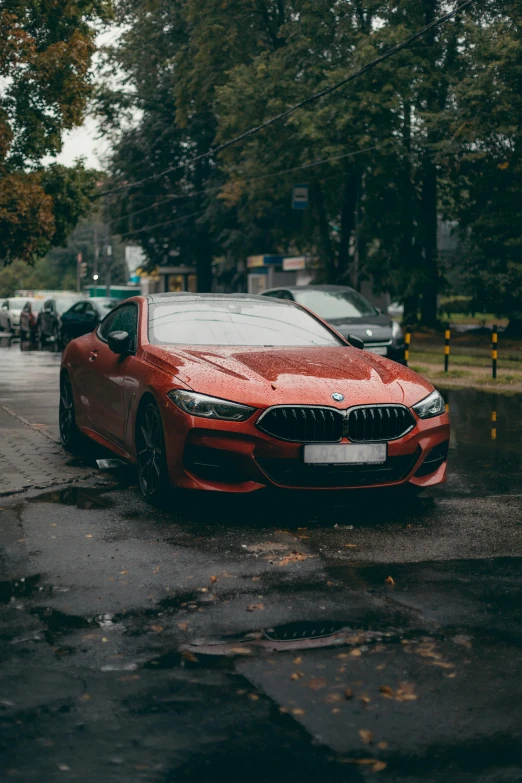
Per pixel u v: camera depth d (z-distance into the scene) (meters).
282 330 7.46
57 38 23.78
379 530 5.83
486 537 5.66
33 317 33.41
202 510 6.31
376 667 3.52
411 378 6.59
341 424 5.96
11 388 15.22
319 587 4.58
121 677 3.40
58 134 23.69
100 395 7.65
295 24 29.47
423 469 6.37
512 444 9.85
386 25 28.08
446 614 4.16
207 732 2.95
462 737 2.94
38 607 4.25
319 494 6.00
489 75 25.89
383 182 30.17
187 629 3.94
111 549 5.29
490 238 29.52
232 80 32.88
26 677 3.40
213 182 44.34
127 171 45.22
